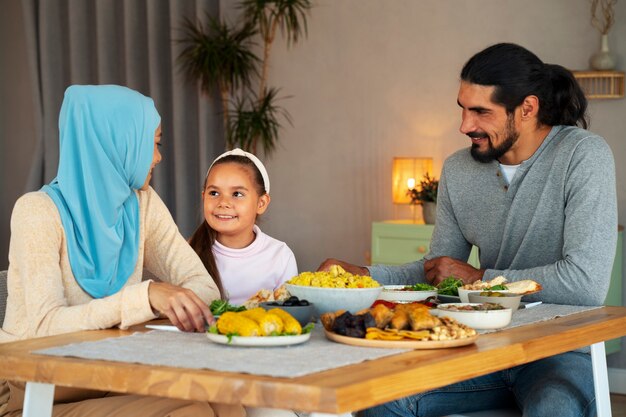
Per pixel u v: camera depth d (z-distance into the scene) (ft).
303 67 18.45
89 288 6.25
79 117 6.27
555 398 6.44
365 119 17.85
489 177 8.53
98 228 6.31
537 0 15.92
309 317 5.40
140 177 6.66
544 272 7.37
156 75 19.15
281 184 18.85
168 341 4.95
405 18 17.34
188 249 7.03
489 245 8.62
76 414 5.38
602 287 7.33
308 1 18.24
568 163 7.84
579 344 5.65
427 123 17.16
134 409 5.35
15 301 6.02
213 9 18.63
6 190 21.58
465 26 16.70
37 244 5.87
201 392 3.97
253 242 7.91
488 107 7.98
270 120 17.99
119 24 20.02
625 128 15.11
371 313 4.94
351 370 4.09
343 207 18.17
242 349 4.66
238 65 17.97
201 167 18.51
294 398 3.74
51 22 20.25
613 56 14.98
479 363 4.61
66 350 4.64
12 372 4.50
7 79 21.47
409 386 4.10
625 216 15.12
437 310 5.59
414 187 16.08
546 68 8.13
